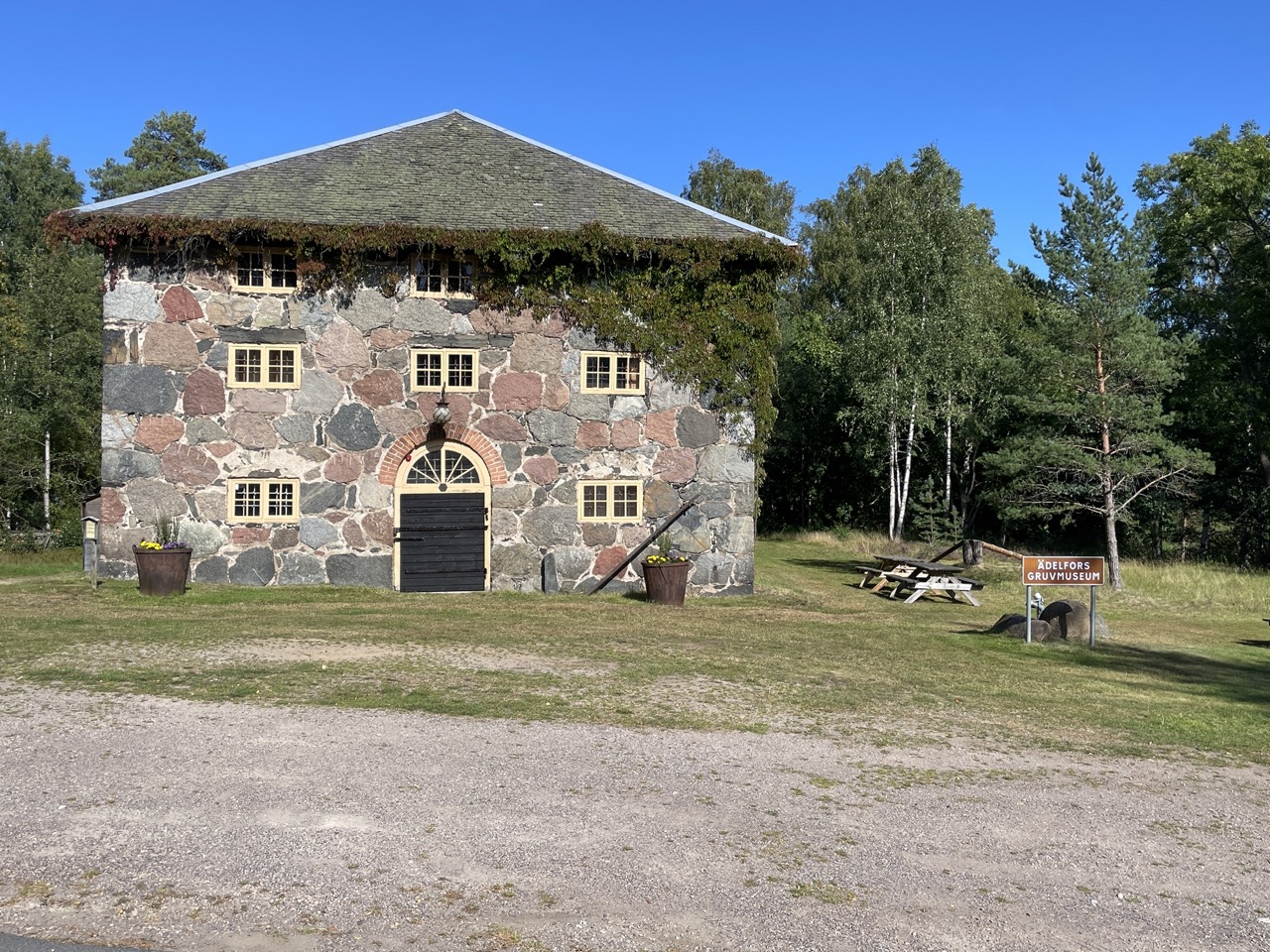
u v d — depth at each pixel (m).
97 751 7.29
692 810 6.56
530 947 4.72
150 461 18.64
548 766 7.34
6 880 5.17
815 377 48.94
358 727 8.17
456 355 19.69
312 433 19.16
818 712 9.62
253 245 18.84
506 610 16.86
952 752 8.40
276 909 4.97
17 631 12.66
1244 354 37.19
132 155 59.53
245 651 11.60
